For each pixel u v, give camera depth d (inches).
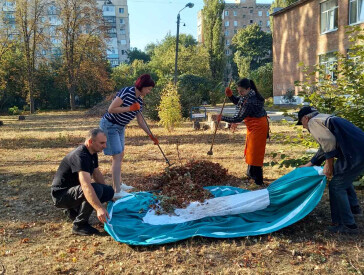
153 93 746.2
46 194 233.0
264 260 137.3
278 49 1140.5
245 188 232.5
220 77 1889.8
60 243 158.2
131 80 2050.9
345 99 225.6
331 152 154.3
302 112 162.6
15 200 221.5
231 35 3420.3
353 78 225.3
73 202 167.3
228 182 243.8
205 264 135.1
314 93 226.7
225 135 502.6
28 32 1601.9
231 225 166.6
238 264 134.5
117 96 203.3
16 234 168.9
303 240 154.3
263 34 2807.6
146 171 294.2
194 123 591.2
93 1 1608.0
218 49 1867.6
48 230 173.6
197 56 1861.5
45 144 490.3
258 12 3432.6
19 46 1715.1
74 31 1579.7
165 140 476.4
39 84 1788.9
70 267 135.1
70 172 166.7
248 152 232.2
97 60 1672.0
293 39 1056.8
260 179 236.1
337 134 151.3
